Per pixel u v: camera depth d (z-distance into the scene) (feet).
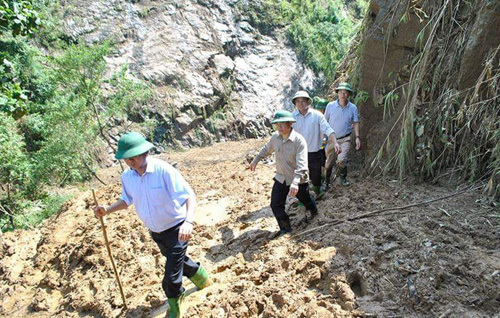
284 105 88.74
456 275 11.58
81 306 14.93
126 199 12.48
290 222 17.13
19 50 56.03
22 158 46.37
